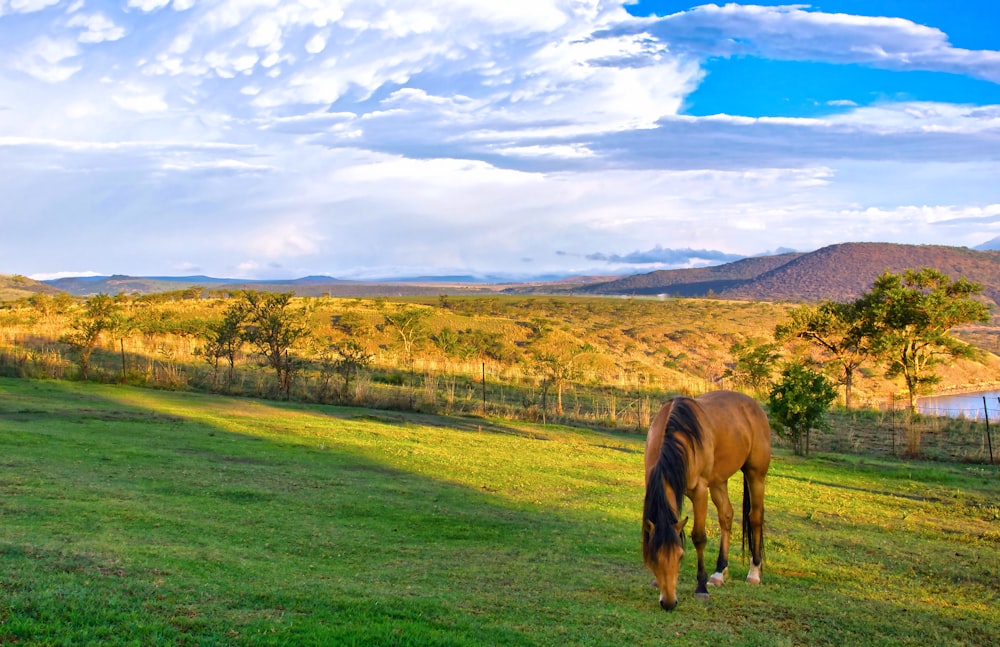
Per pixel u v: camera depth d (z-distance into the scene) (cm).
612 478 1692
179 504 1039
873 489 1748
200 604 611
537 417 2859
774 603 789
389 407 2828
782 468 1984
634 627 667
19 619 529
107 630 531
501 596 743
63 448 1397
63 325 4591
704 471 779
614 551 1022
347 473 1466
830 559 1041
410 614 641
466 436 2192
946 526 1337
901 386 7075
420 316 7650
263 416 2223
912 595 876
